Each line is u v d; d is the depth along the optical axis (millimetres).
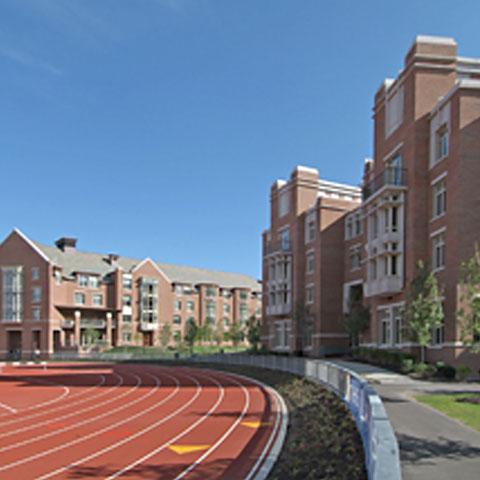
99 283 83312
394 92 35406
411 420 13953
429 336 26078
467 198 27562
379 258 34469
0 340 76438
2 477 11805
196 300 96812
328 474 10398
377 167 38344
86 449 14383
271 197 58875
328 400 18719
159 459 13164
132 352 72375
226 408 21734
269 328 56656
